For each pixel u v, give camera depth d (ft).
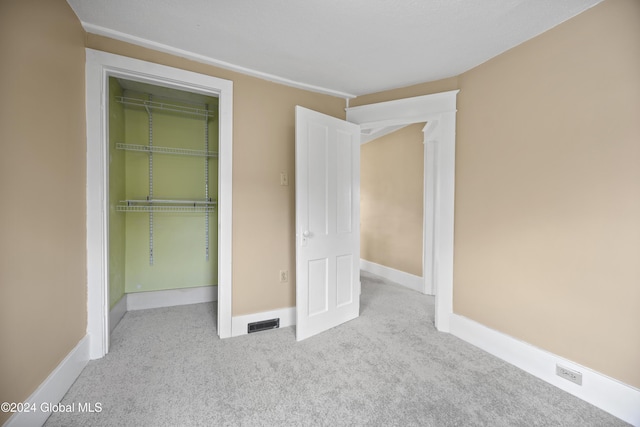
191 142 10.09
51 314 4.55
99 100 6.00
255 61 7.08
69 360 5.07
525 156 6.01
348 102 9.24
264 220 7.88
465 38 6.00
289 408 4.66
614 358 4.66
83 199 5.80
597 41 4.86
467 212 7.34
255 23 5.61
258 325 7.79
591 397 4.87
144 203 9.46
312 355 6.42
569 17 5.24
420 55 6.73
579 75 5.11
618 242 4.62
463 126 7.49
